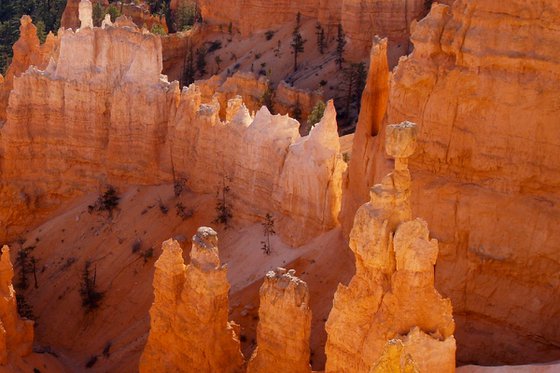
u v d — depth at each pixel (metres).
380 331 24.09
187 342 30.95
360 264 25.03
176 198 52.34
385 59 38.91
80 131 58.16
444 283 31.95
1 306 36.16
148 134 55.25
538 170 30.88
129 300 46.94
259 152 47.16
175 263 31.52
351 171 40.22
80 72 57.81
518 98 31.22
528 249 30.44
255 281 41.62
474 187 32.06
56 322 47.47
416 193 33.03
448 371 23.95
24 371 36.56
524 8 31.08
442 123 33.03
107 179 57.28
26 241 56.09
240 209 48.19
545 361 29.23
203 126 51.28
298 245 43.56
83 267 50.75
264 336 28.64
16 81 58.72
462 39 32.59
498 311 30.78
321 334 35.38
